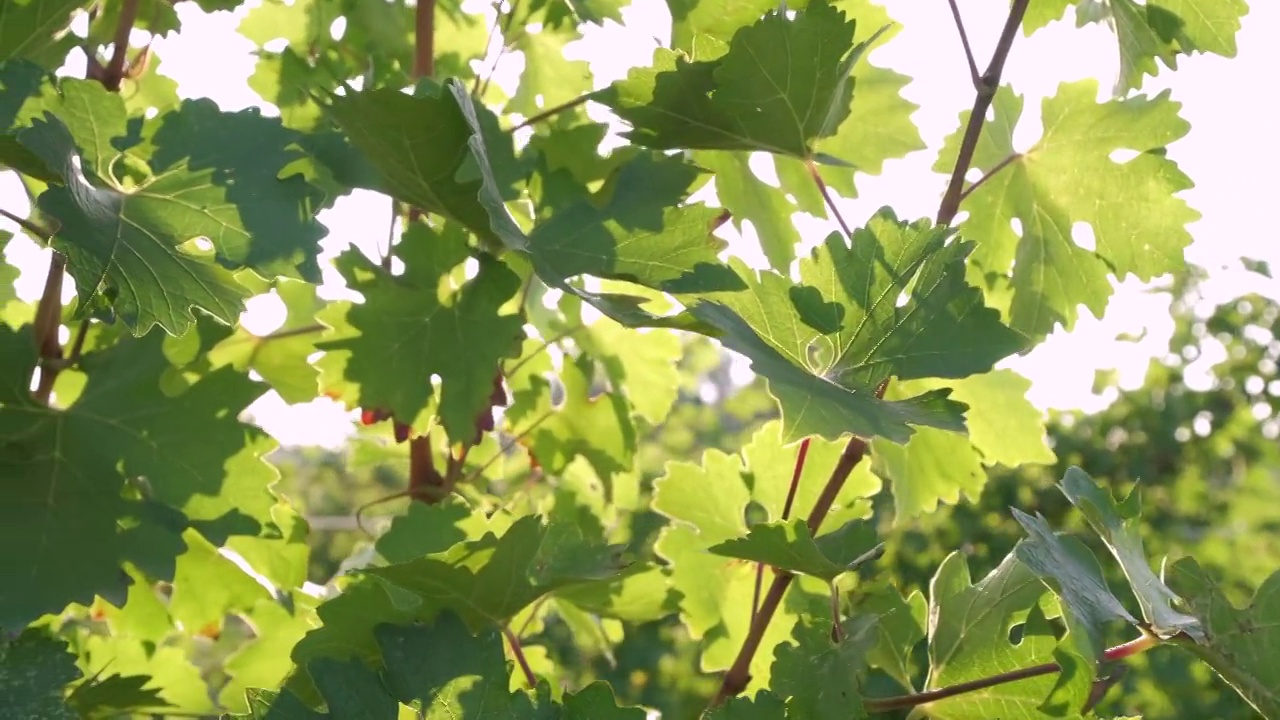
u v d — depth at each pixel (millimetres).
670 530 1092
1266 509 2512
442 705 910
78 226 867
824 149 1096
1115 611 907
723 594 1088
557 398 1186
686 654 2160
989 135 1097
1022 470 2217
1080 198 1087
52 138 872
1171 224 1062
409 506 1032
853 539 961
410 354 1017
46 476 943
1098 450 2459
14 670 943
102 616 1023
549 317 1161
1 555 923
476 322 1016
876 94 1089
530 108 1142
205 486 965
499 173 1002
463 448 1054
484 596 924
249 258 900
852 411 887
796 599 1069
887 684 1227
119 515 948
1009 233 1107
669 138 1009
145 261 884
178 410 967
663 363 1176
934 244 938
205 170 913
